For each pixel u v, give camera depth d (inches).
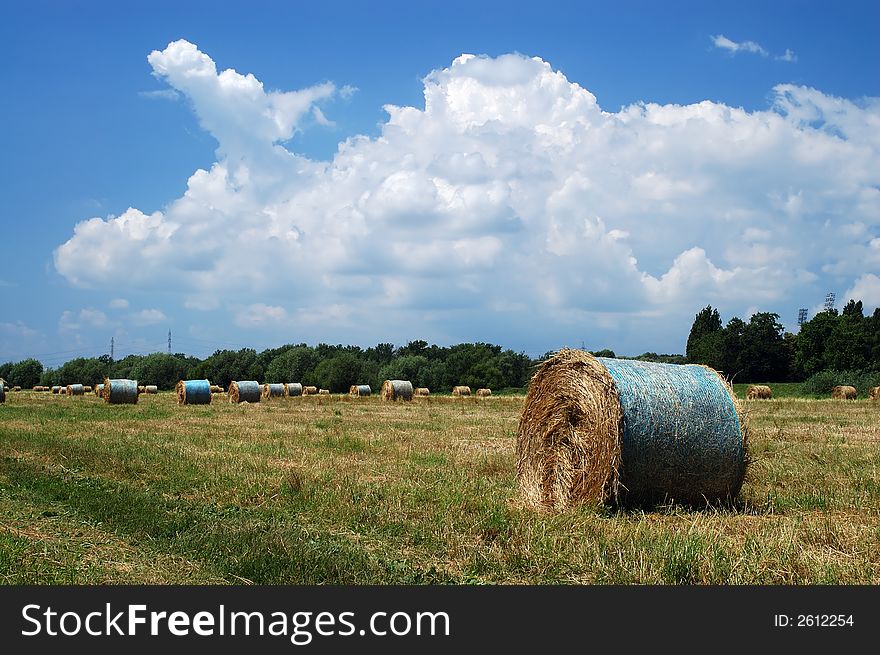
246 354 5339.6
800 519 426.9
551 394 540.4
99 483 559.5
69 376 5757.9
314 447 775.7
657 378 502.0
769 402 1956.2
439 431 973.2
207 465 633.0
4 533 398.3
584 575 323.6
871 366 3806.6
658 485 487.5
